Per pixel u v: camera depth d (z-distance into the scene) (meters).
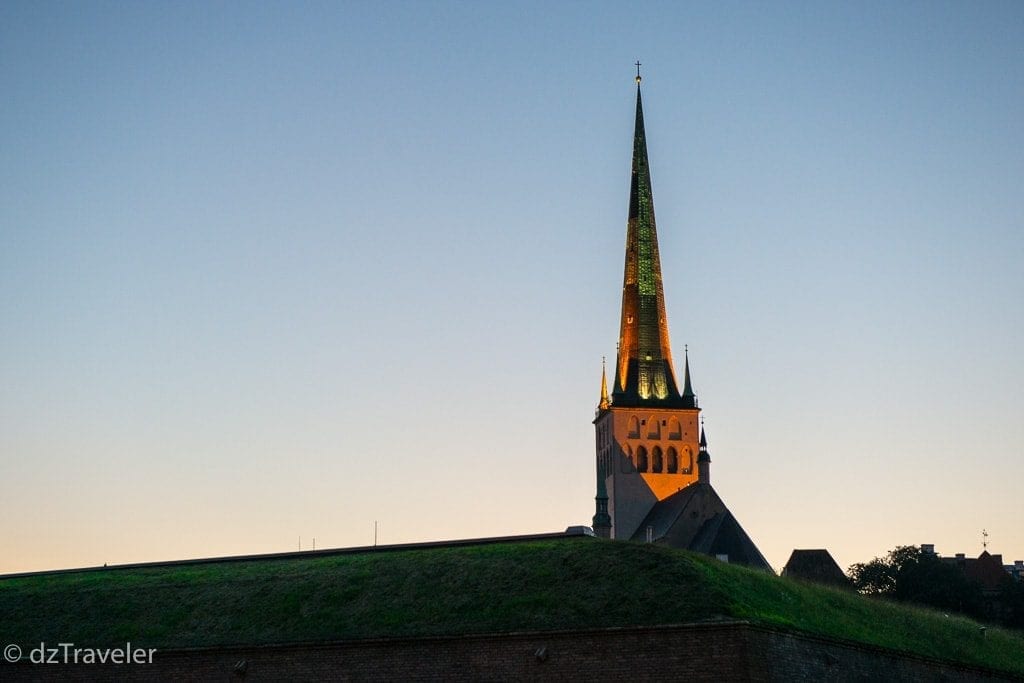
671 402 198.88
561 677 59.44
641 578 63.38
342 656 63.78
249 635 67.69
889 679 69.25
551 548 69.25
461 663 61.38
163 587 76.50
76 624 74.12
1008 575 168.00
